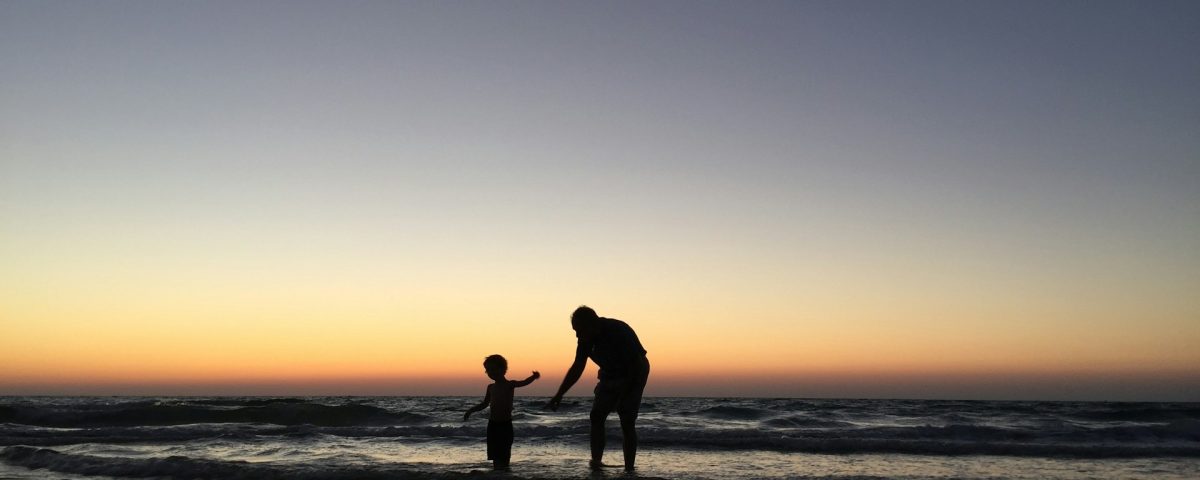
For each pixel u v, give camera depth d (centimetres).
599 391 727
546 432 1322
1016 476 807
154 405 1978
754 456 1009
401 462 902
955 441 1174
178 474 796
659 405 3553
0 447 1062
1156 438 1285
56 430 1343
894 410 2864
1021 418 2308
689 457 989
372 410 1989
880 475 803
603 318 702
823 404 3731
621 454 1023
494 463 767
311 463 886
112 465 838
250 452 1051
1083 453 1035
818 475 794
